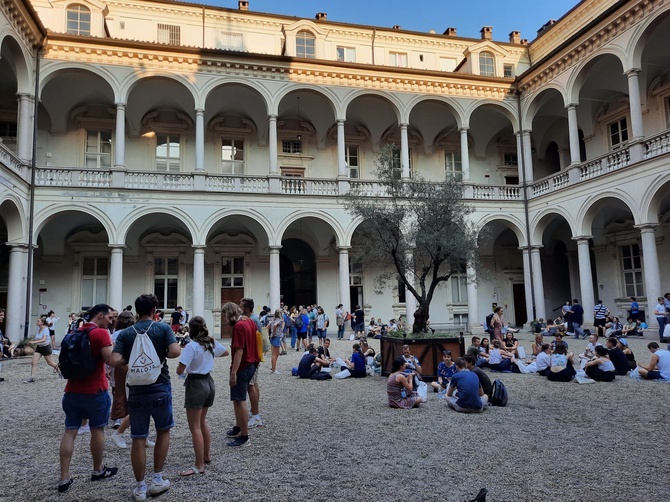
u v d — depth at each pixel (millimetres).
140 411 4730
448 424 7465
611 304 23625
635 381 10672
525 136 24141
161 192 19750
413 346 11273
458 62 27656
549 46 26641
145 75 20156
